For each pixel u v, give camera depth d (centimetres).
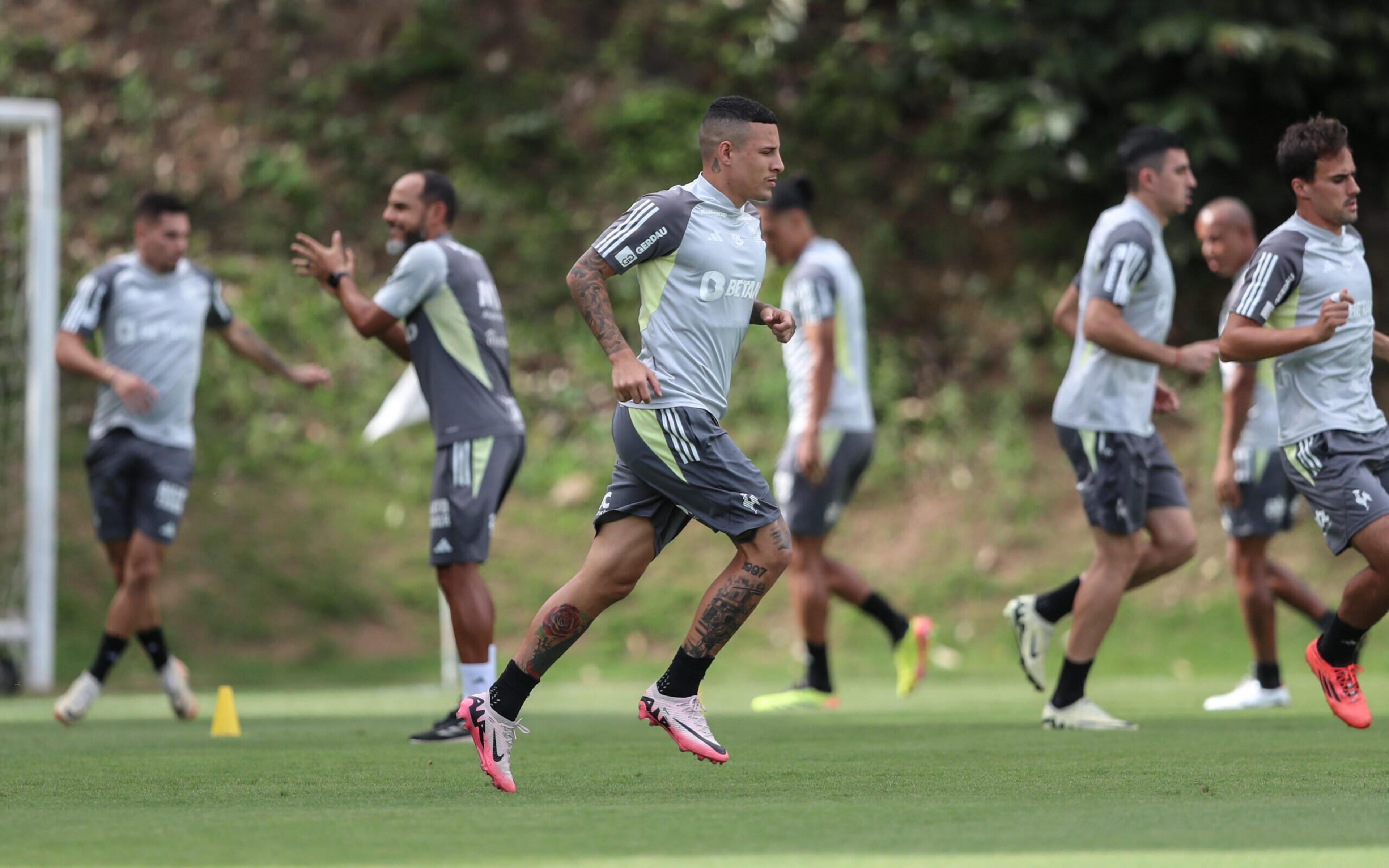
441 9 5884
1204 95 5175
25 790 1520
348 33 5841
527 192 5538
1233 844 1064
